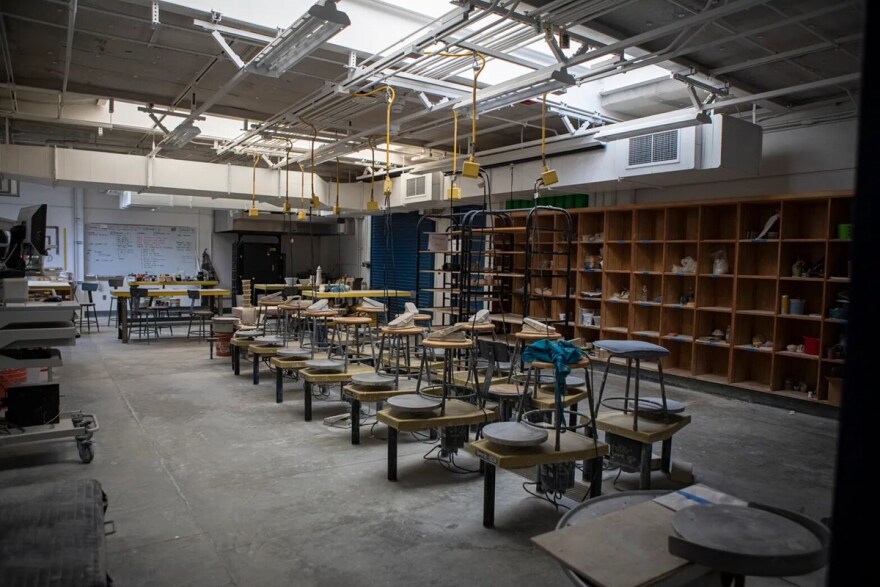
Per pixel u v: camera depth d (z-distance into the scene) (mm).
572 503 3518
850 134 5703
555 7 3680
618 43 4051
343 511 3369
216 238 15164
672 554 1558
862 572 937
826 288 5586
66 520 1908
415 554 2885
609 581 1506
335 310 6488
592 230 8125
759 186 6473
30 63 5348
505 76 5680
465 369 5762
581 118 6508
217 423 5160
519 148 7516
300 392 6430
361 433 4926
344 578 2660
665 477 3975
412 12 4891
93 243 13523
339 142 7418
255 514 3312
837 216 5648
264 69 4414
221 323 8594
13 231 4426
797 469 4156
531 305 8539
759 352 6469
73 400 5922
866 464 931
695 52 4734
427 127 6938
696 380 6723
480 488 3752
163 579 2629
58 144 9008
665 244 7016
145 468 4012
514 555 2885
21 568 1593
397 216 12297
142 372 7488
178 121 7570
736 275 6309
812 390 5938
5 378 4988
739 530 1579
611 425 3650
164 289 11688
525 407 4152
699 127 5711
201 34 4543
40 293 7461
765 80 5441
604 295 7688
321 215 13531
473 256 8445
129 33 4586
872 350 923
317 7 3484
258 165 9922
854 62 4910
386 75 4805
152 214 14242
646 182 6785
